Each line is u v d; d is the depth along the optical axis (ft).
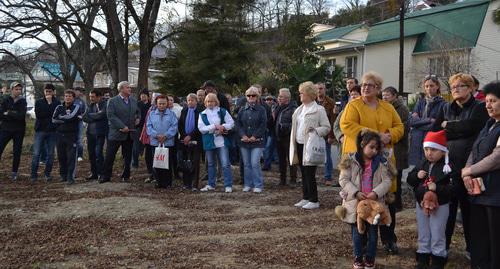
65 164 33.60
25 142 64.54
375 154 15.79
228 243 19.25
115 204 26.09
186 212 24.58
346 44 122.62
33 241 19.34
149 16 65.05
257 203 26.81
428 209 15.52
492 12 87.25
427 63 93.40
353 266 16.66
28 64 98.78
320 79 63.10
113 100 32.58
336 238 20.02
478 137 15.14
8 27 59.77
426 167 16.20
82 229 21.18
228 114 30.42
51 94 34.32
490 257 15.08
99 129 34.09
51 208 25.20
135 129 33.60
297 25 86.17
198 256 17.60
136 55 98.37
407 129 21.75
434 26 95.20
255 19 95.76
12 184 32.45
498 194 14.21
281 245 18.99
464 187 16.16
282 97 32.22
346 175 16.16
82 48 88.89
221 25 86.28
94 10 66.44
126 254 17.76
